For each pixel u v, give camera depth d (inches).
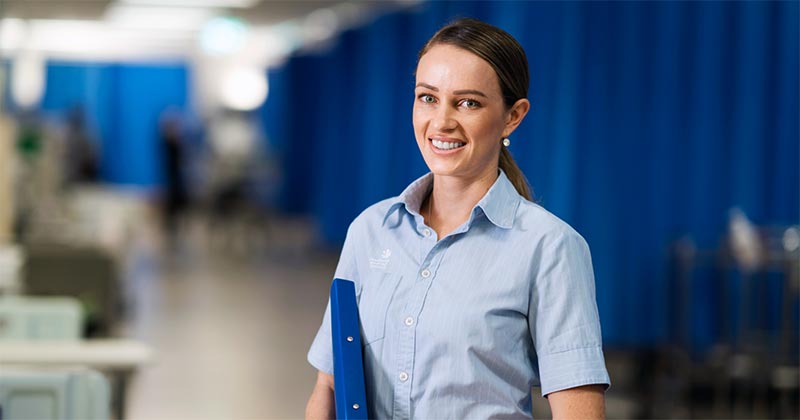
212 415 243.1
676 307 259.3
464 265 77.0
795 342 254.5
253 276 493.4
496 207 77.4
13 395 121.2
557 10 259.4
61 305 182.7
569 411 74.2
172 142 654.5
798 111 262.2
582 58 258.1
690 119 262.7
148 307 392.8
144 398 257.8
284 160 773.9
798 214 263.9
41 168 367.2
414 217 80.4
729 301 261.3
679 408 250.8
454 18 80.9
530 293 76.1
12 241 302.5
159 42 872.3
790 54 260.8
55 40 861.8
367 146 499.5
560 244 76.0
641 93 261.0
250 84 915.4
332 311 79.4
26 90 596.4
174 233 654.5
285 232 710.5
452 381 75.2
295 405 255.1
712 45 261.6
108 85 1042.1
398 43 470.6
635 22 259.8
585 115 258.8
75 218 360.8
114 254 298.4
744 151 262.7
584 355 74.4
